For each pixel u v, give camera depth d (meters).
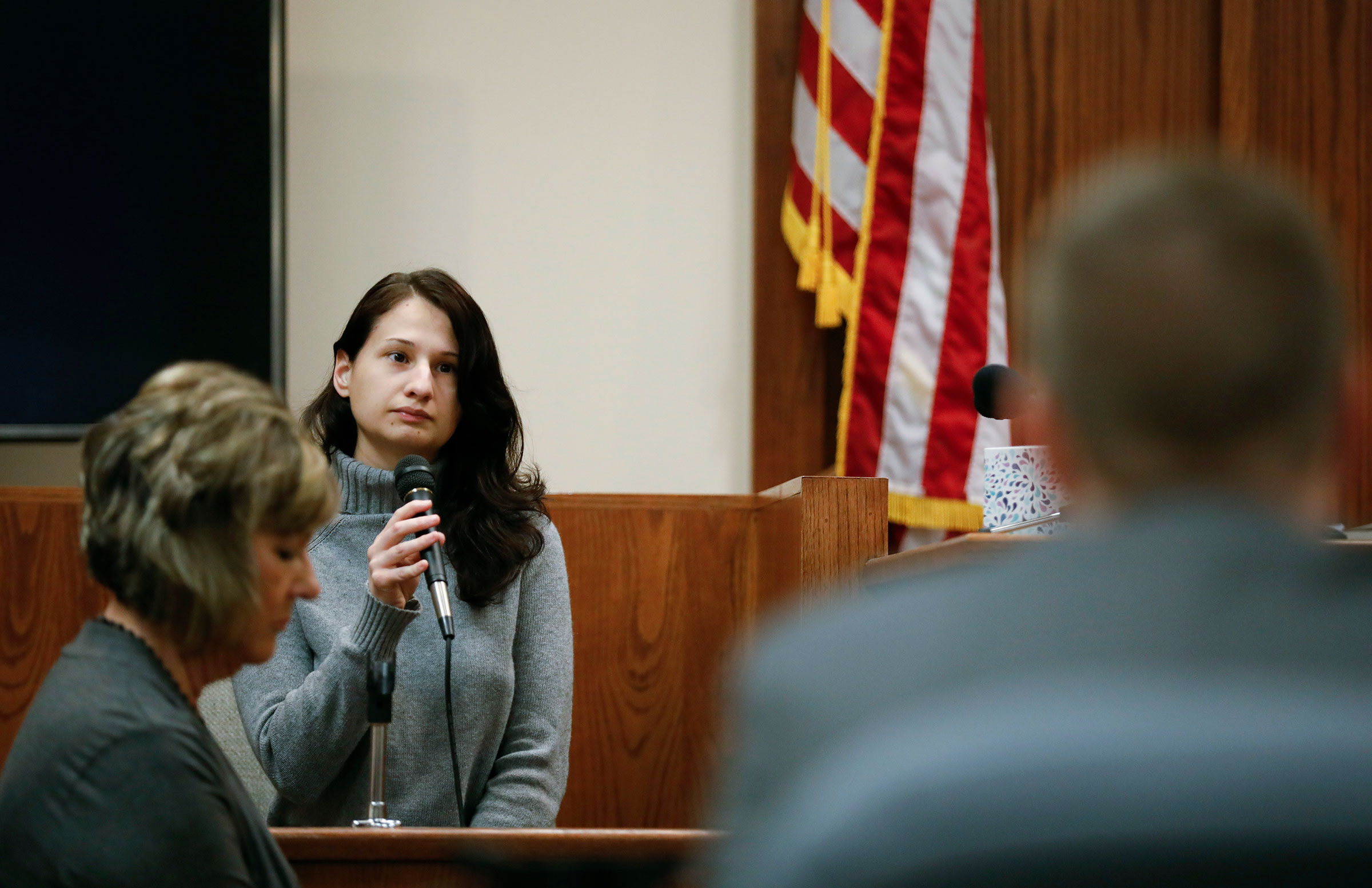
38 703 2.84
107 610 3.04
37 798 2.71
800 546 4.95
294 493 2.97
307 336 8.23
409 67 8.42
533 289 8.41
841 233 8.21
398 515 4.56
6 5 7.80
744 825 1.54
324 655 4.84
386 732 4.36
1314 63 8.61
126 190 7.79
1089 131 8.62
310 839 3.77
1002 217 8.55
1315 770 1.31
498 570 5.04
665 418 8.41
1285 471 1.64
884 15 8.20
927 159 8.10
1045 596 1.55
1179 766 1.33
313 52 8.38
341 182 8.34
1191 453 1.63
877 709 1.49
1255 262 1.62
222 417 2.92
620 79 8.53
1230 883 1.30
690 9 8.59
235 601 2.90
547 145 8.47
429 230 8.36
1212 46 8.68
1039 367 1.77
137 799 2.70
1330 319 1.63
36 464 8.02
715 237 8.50
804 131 8.30
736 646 6.62
